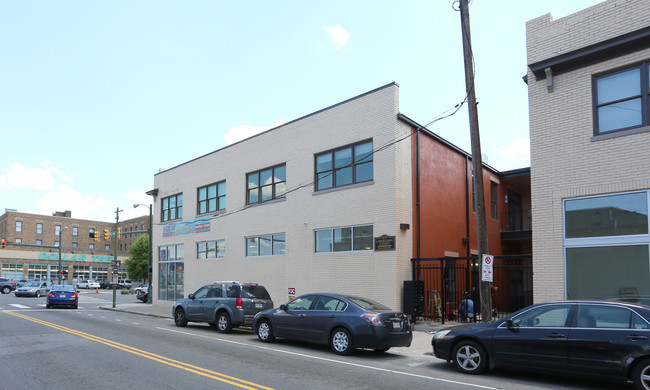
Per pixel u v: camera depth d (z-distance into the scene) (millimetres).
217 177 24578
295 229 19562
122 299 39500
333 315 11203
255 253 21672
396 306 15711
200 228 25406
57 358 9891
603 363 7438
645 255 10578
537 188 12359
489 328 8789
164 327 16500
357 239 17281
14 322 17438
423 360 10414
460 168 20938
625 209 10977
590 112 11633
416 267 16609
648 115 10781
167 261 28281
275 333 12539
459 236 20078
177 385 7559
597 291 11195
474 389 7590
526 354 8219
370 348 11375
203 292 16422
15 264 67562
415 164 17562
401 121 16938
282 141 20781
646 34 10656
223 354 10641
